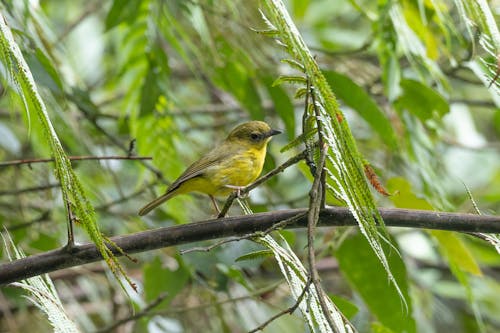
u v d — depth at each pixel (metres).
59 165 5.53
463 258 9.51
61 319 6.30
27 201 13.30
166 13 11.40
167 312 11.05
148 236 7.02
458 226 6.53
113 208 13.90
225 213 7.09
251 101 11.80
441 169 11.91
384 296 9.74
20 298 12.39
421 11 9.73
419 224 6.57
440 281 15.66
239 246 10.49
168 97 11.62
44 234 11.66
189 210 13.10
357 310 8.60
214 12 11.05
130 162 12.70
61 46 11.91
